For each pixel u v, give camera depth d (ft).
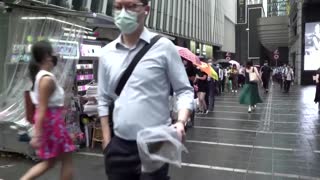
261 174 22.35
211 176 21.76
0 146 24.81
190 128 38.70
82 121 28.37
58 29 25.20
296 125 40.78
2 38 25.86
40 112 13.96
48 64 14.62
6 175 21.22
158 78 9.07
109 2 64.85
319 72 54.24
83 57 29.81
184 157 26.18
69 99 25.80
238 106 60.70
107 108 9.89
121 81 9.14
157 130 8.57
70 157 15.17
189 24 151.94
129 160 9.12
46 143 14.26
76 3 52.95
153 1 105.50
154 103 9.06
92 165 23.59
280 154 27.40
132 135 9.04
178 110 9.14
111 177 9.41
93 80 30.94
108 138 9.71
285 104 64.39
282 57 287.48
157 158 8.48
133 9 8.89
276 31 212.84
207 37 197.67
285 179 21.47
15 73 25.11
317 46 118.21
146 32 9.26
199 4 172.76
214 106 60.23
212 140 32.48
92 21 32.53
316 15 117.60
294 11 150.20
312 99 73.72
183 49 39.37
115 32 42.57
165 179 9.12
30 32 25.32
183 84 9.23
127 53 9.20
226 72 100.48
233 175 22.06
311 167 23.94
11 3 25.05
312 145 30.48
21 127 23.12
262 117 47.37
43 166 14.58
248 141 32.12
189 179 21.11
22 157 24.66
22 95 24.30
